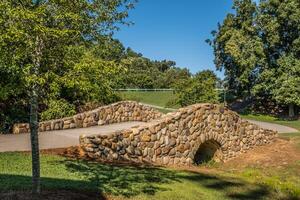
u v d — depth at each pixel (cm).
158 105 4541
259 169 1675
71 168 1081
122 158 1388
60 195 788
